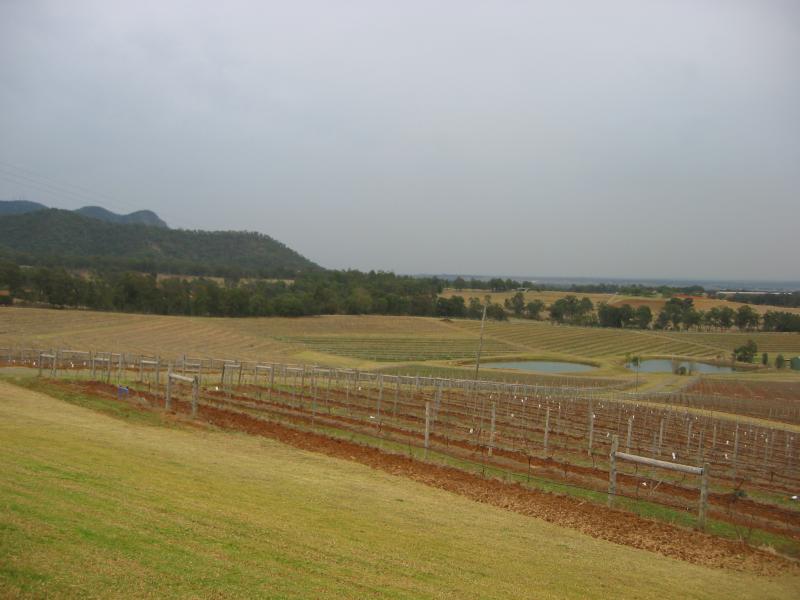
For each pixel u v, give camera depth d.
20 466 15.41
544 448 34.28
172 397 43.09
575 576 14.60
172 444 24.53
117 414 33.06
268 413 40.31
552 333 156.00
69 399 37.00
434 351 120.06
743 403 74.31
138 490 15.38
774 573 17.55
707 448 42.28
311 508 17.02
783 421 64.19
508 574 13.89
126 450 21.00
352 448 30.52
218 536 12.80
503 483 25.48
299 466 24.11
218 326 115.94
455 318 172.00
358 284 180.12
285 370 59.28
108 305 118.06
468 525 18.00
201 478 18.52
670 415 56.28
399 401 53.53
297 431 34.09
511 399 59.88
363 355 107.69
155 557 10.95
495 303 194.88
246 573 11.03
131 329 100.88
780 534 22.19
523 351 129.12
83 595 9.08
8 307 102.62
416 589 11.88
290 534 13.95
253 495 17.39
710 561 18.09
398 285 185.38
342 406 47.38
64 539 10.90
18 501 12.36
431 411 47.56
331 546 13.63
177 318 116.50
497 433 40.16
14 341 79.44
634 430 47.12
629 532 20.30
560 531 19.28
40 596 8.80
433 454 31.31
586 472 30.34
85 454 18.86
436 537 16.08
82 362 60.75
